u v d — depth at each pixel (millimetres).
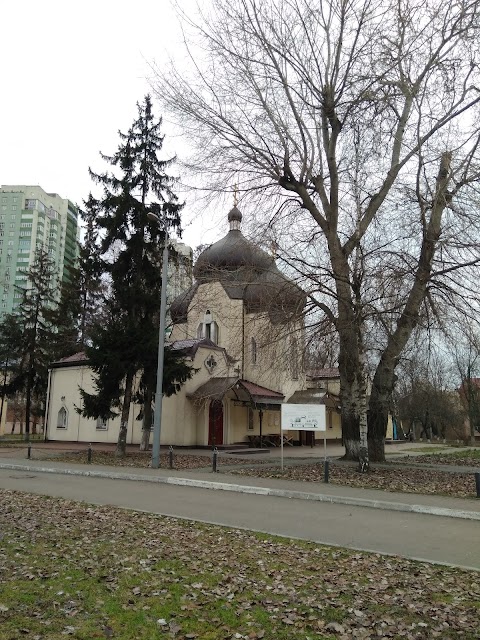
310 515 10547
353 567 6715
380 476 16281
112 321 24422
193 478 15805
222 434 31266
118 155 24938
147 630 4535
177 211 24953
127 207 23891
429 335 18547
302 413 17234
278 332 18734
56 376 37656
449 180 17234
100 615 4848
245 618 4887
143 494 13297
